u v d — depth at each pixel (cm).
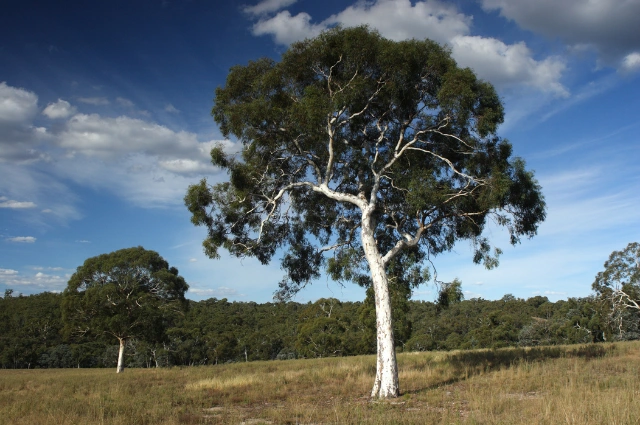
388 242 1906
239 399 1418
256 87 1548
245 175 1642
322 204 1925
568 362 1752
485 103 1505
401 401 1256
